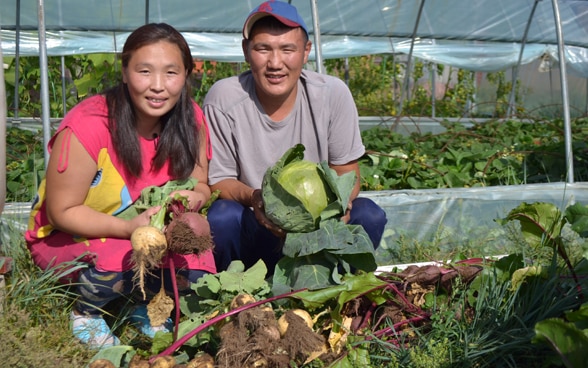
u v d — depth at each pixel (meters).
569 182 2.72
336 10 4.95
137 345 1.67
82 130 1.56
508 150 3.57
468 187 2.77
